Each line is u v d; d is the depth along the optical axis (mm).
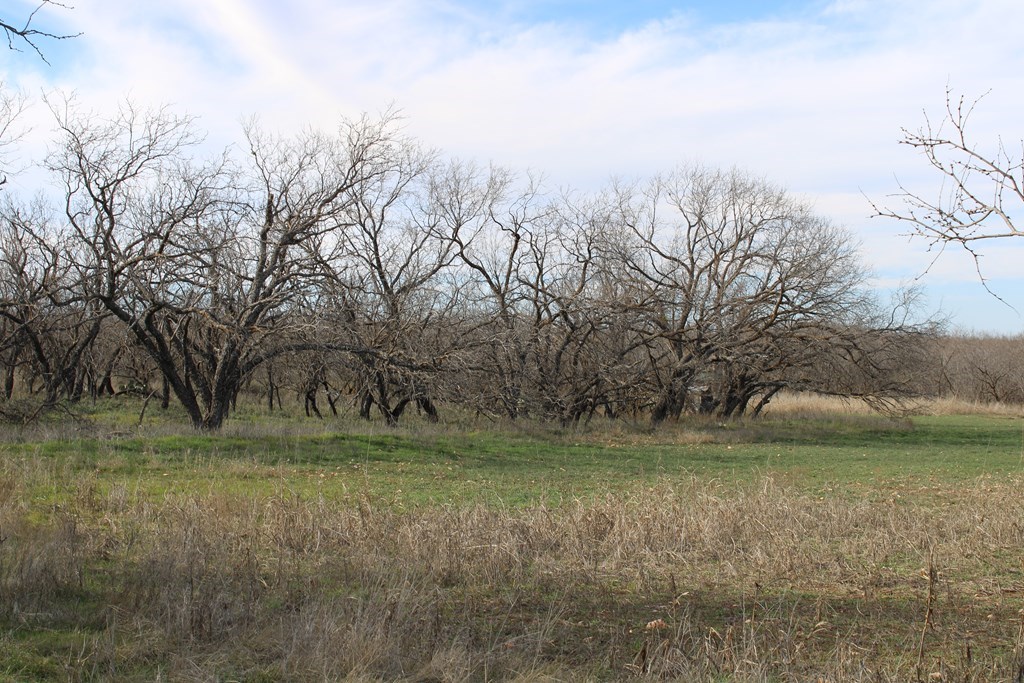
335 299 26812
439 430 28391
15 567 8258
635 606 8891
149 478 17000
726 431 32594
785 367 37750
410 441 24766
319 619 7277
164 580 8445
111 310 24703
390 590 8172
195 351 27031
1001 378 60438
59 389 31984
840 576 10312
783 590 9656
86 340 30469
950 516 13883
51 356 32500
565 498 16562
